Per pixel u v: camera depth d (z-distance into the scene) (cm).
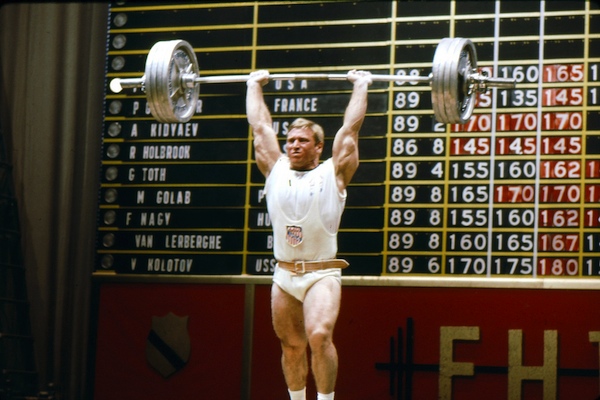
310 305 711
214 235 970
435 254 924
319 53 969
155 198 984
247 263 960
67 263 1009
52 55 1027
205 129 984
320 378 705
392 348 922
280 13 980
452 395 909
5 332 992
